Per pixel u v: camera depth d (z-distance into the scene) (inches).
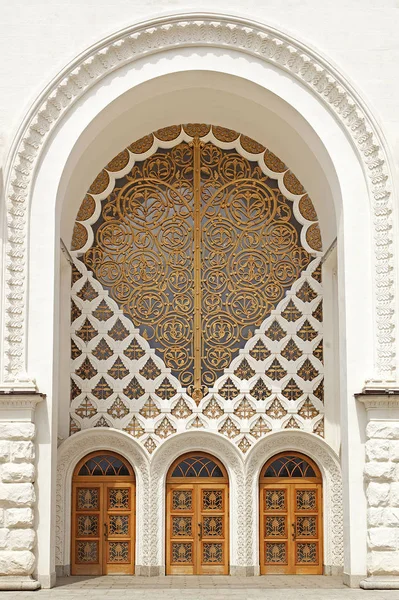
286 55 707.4
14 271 676.7
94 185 786.2
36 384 668.1
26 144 690.8
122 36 700.7
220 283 778.8
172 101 752.3
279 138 771.4
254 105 741.9
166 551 741.9
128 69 709.3
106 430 736.3
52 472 664.4
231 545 736.3
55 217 690.8
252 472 742.5
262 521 746.2
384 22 711.1
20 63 698.2
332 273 777.6
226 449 744.3
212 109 768.3
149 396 761.0
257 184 788.6
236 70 710.5
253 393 764.6
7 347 665.6
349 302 686.5
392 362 673.6
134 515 745.6
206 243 783.1
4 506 649.0
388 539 652.7
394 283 680.4
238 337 772.0
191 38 708.0
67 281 768.9
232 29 704.4
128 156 787.4
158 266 780.0
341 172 701.9
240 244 783.7
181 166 788.6
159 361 765.9
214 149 790.5
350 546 662.5
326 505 741.9
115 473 751.1
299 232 786.2
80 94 702.5
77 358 762.8
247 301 777.6
